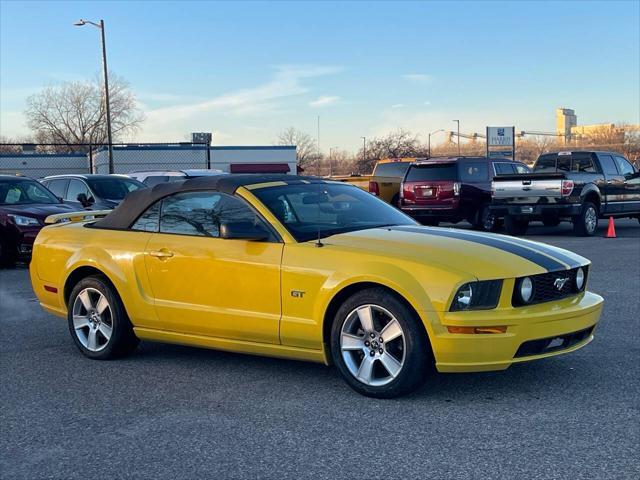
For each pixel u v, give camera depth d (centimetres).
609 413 480
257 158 4188
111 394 557
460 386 545
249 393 548
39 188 1463
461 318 482
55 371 626
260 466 411
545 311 501
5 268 1348
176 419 495
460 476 388
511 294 495
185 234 611
